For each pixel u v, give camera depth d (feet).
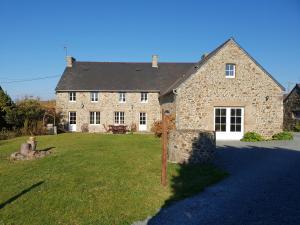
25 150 47.19
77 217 22.82
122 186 29.60
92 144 57.98
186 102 69.05
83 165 38.19
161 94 103.81
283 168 36.55
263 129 70.85
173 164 39.14
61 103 109.29
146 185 29.99
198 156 39.88
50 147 55.57
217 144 61.05
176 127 69.36
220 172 34.71
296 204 24.17
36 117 95.20
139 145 55.88
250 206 24.08
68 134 85.30
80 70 118.11
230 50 70.38
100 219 22.40
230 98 70.23
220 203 25.09
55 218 22.72
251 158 43.68
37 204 25.54
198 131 40.29
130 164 38.52
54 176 33.65
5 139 79.61
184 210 23.90
